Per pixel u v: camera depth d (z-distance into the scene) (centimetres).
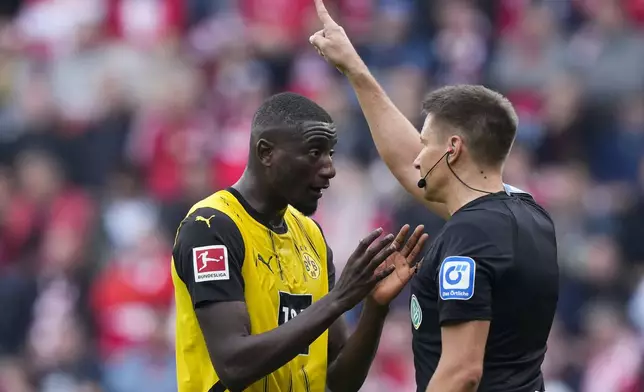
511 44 5053
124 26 5553
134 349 4116
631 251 4231
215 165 4675
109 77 5162
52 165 4866
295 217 2008
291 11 5381
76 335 4203
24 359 4197
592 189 4512
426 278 1778
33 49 5550
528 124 4712
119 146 4922
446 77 4969
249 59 5184
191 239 1850
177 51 5350
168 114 4909
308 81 5028
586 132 4772
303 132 1864
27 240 4559
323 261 2020
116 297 4194
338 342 2025
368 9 5272
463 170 1798
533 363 1786
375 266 1752
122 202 4528
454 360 1700
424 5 5244
